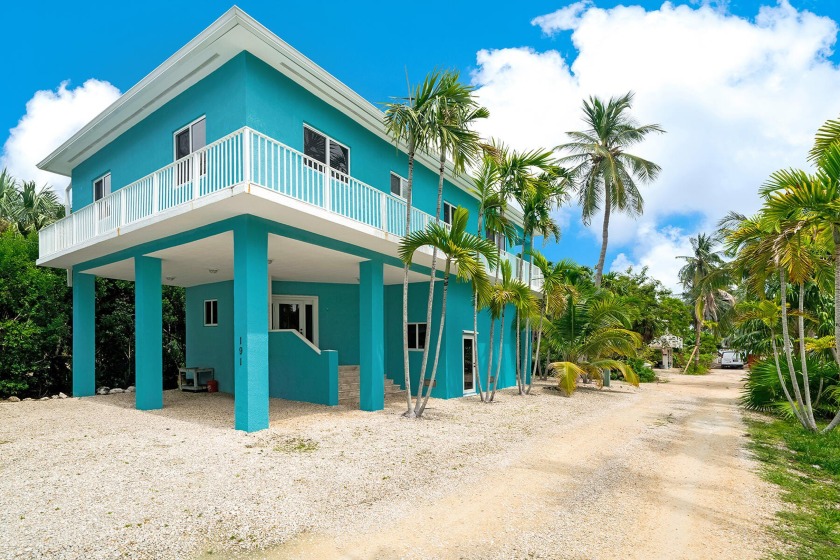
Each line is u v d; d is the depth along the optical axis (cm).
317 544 412
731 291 3875
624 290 3083
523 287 1266
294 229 920
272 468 616
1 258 1483
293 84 989
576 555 395
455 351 1441
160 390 1107
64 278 1600
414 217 1220
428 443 777
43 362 1641
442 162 1016
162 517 456
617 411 1230
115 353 1952
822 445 812
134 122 1170
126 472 588
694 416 1180
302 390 1199
